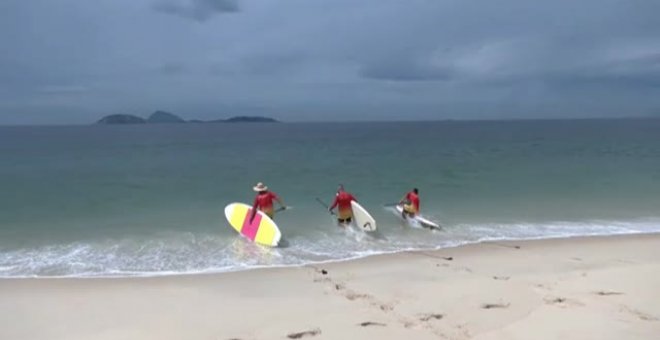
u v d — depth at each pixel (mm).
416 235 14578
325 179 26625
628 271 10781
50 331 7742
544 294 9234
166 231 14875
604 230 15445
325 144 63375
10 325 7980
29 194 21453
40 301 9109
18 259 12047
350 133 110562
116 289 9828
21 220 16344
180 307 8750
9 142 70688
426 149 51906
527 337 7297
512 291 9422
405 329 7633
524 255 12500
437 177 27406
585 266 11461
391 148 53938
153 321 8102
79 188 23250
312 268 11289
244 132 126125
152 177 27500
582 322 7844
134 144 64188
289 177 27500
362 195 21484
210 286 10008
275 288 9836
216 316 8273
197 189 23109
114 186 23969
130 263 11781
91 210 18031
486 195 21547
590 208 18797
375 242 13805
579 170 30516
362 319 8055
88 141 74125
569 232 15148
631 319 7980
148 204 19250
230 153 46875
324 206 18719
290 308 8625
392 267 11367
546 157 40156
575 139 70500
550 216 17375
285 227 15430
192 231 14898
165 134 111250
